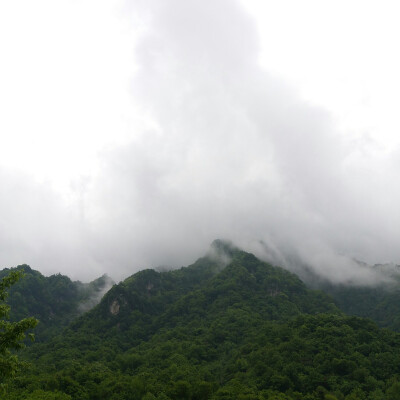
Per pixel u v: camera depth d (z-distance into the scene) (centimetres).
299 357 15575
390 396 12756
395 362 14912
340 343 16300
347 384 13738
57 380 13588
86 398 13188
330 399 12962
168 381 14825
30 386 12706
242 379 14975
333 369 14825
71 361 17062
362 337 16888
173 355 17962
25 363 4475
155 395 13575
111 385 14088
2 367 4147
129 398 13288
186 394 13688
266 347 16988
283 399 12494
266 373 14650
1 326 4222
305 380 14238
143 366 17275
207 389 13725
